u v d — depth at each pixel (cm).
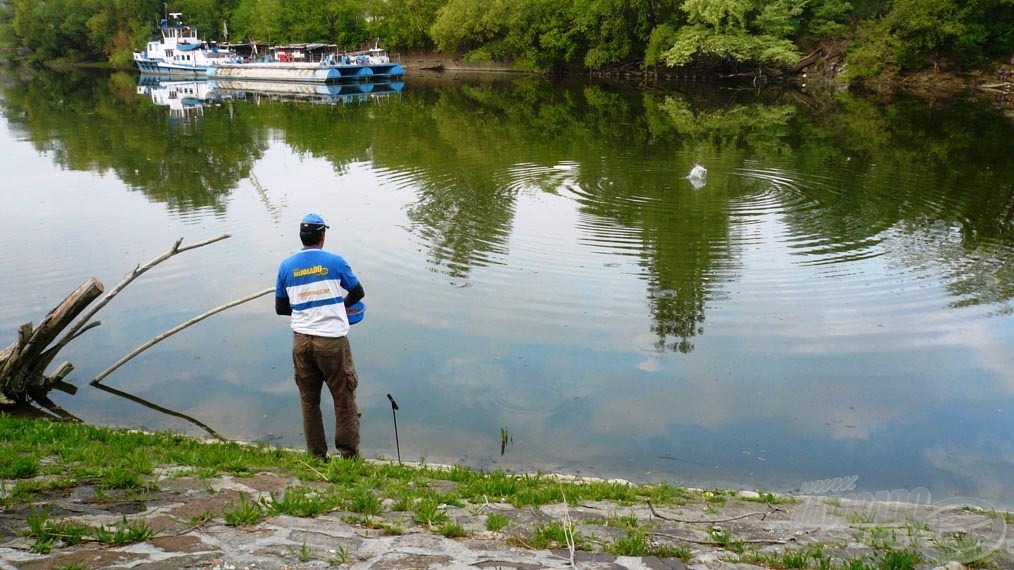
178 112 3703
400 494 553
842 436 755
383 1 7188
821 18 4666
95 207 1711
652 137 2636
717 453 727
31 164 2234
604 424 783
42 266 1293
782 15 4544
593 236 1421
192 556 396
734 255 1306
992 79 4047
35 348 865
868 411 801
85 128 3041
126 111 3738
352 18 7425
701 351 947
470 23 6109
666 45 4947
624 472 699
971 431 758
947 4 4050
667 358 930
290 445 756
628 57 5550
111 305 1125
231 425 801
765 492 655
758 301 1103
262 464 629
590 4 5522
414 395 849
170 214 1644
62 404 850
